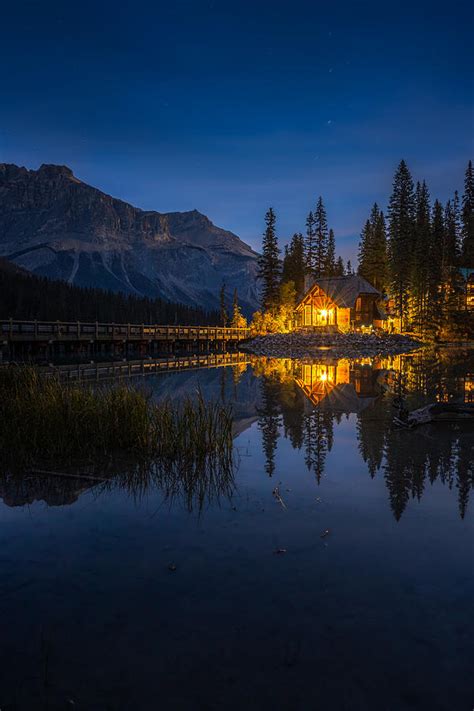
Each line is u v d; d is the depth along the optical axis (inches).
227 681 127.0
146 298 5187.0
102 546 206.7
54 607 160.2
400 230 2544.3
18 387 422.9
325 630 146.9
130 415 372.5
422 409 479.5
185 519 236.7
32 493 277.1
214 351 2139.5
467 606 159.6
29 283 3297.2
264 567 186.7
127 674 129.6
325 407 571.2
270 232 2790.4
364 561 191.3
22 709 117.3
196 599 164.2
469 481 292.4
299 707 118.0
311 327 2385.6
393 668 131.3
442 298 2319.1
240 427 454.9
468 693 122.5
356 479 297.9
